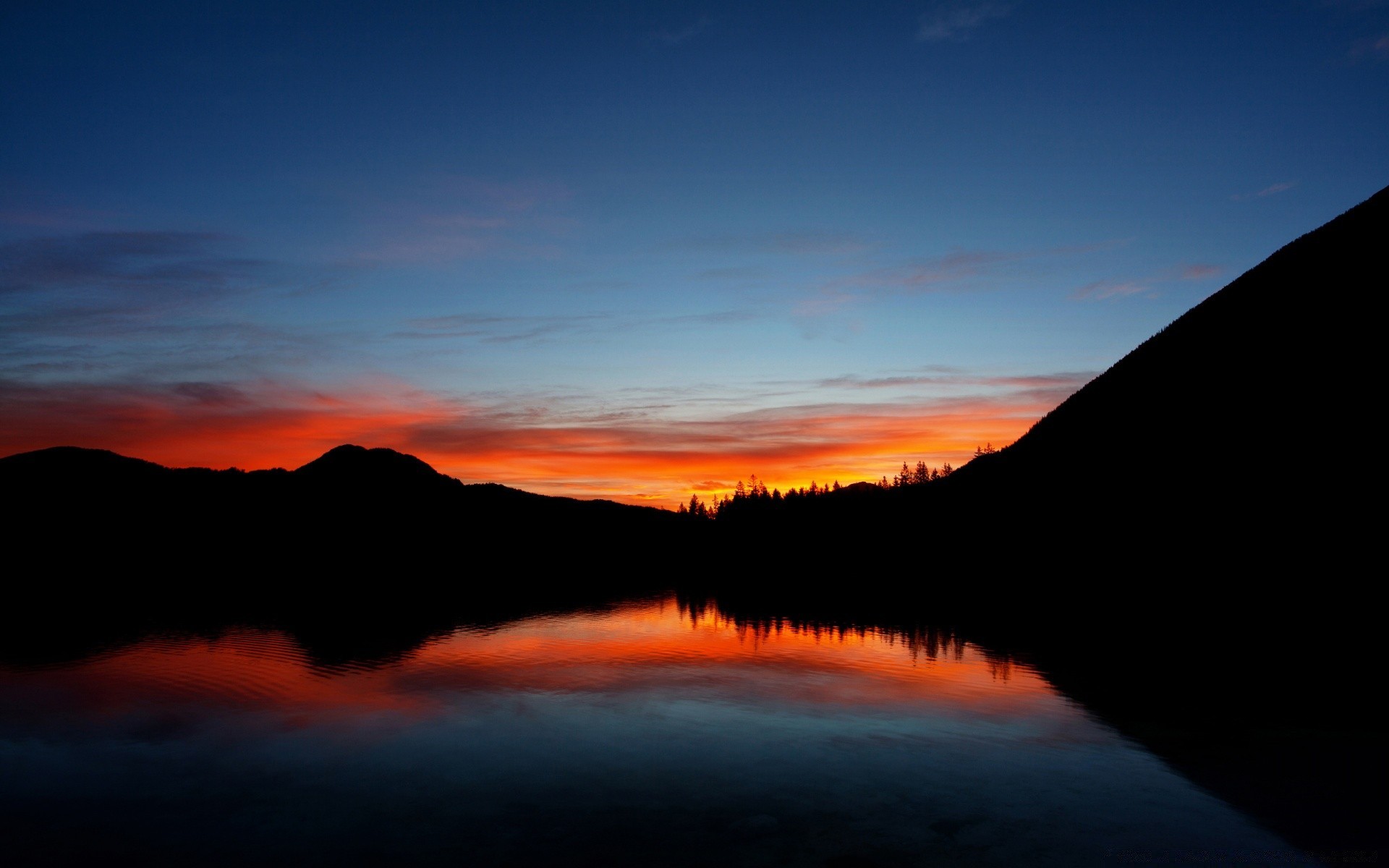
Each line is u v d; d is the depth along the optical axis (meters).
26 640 36.62
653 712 20.83
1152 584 35.59
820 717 20.06
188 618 45.59
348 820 12.77
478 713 20.84
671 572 94.56
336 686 25.12
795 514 138.75
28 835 12.22
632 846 11.52
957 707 21.03
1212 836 11.34
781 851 11.22
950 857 10.84
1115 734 17.58
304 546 106.44
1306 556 27.88
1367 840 11.02
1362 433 30.16
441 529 132.75
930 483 104.81
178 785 14.72
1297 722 17.89
